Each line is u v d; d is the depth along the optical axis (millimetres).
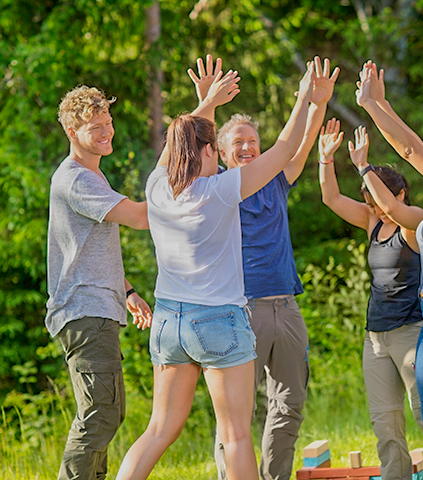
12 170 16625
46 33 17672
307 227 22750
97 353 5918
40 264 17703
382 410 6672
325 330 14570
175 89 21266
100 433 5895
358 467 6906
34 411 13305
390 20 21875
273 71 22969
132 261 15523
